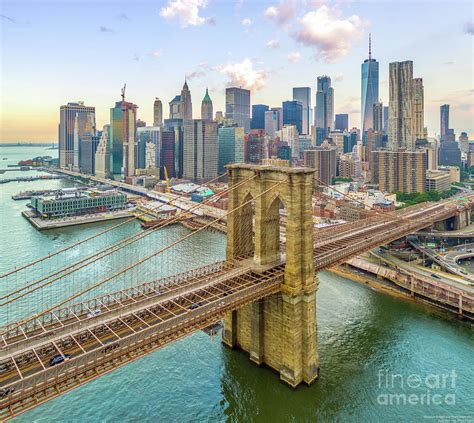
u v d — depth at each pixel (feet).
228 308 208.33
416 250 516.32
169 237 627.46
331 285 408.67
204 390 233.76
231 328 273.75
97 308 213.05
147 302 216.74
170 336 183.83
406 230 446.60
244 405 221.87
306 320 235.20
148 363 259.60
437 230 615.16
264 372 250.37
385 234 411.75
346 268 461.37
